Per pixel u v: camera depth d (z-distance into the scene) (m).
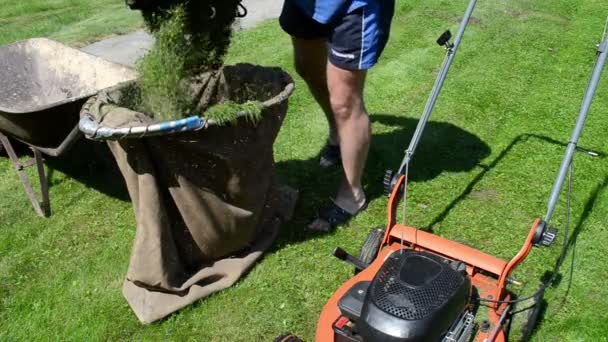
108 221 4.19
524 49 6.82
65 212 4.30
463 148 4.93
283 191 4.20
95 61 4.78
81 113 3.18
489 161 4.75
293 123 5.29
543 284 3.37
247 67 3.77
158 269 3.29
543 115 5.43
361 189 4.12
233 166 3.24
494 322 2.84
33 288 3.59
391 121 5.34
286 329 3.26
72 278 3.67
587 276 3.59
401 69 6.30
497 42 6.99
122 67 4.57
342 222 4.06
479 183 4.48
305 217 4.14
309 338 3.21
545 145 4.95
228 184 3.30
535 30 7.33
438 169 4.66
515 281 3.21
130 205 4.36
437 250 3.17
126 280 3.52
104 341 3.20
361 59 3.46
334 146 4.63
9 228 4.15
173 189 3.21
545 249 3.81
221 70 3.76
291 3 3.87
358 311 2.53
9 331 3.29
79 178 4.72
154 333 3.24
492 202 4.28
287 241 3.92
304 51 4.06
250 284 3.56
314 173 4.62
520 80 6.09
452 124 5.28
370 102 5.66
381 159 4.78
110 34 7.61
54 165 4.91
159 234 3.23
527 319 3.12
